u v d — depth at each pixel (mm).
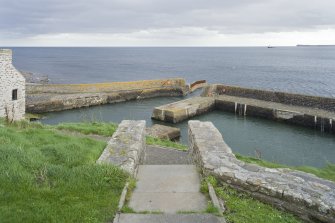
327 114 32250
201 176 7945
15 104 22984
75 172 7250
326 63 140625
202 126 12211
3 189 6191
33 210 5586
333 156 24203
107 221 5578
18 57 193000
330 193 6328
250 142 27406
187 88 56719
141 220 5555
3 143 9039
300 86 67375
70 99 41156
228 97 42625
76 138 12164
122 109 42344
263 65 129500
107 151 9000
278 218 5965
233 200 6547
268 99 40125
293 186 6602
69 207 5812
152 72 103062
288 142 27562
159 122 34875
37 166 7457
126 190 6730
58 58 185250
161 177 7961
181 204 6332
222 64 137375
